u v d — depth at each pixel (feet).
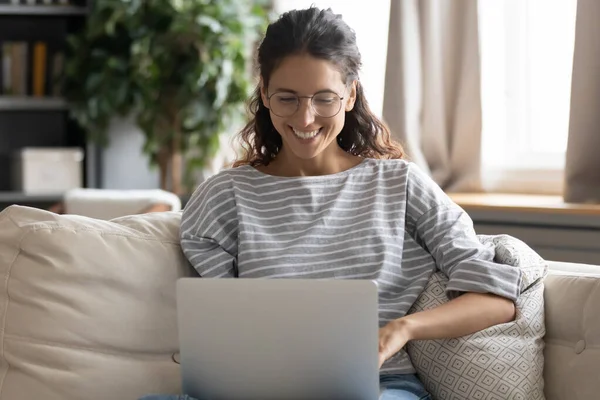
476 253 6.88
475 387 6.51
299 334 5.57
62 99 16.42
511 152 13.46
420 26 13.35
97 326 6.49
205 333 5.70
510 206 11.71
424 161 13.38
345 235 6.89
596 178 11.78
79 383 6.36
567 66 12.97
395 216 7.00
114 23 15.78
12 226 6.66
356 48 6.90
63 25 17.35
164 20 15.66
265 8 16.22
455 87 13.39
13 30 17.25
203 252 6.95
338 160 7.29
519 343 6.61
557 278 7.02
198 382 5.83
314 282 5.51
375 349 5.51
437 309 6.47
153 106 15.62
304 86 6.64
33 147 17.44
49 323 6.40
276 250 6.82
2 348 6.43
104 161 16.56
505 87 13.41
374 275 6.79
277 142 7.53
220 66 15.38
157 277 6.79
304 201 7.03
